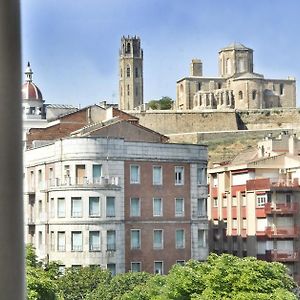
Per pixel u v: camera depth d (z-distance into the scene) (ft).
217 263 164.55
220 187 340.39
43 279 144.05
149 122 572.51
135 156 245.24
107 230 238.68
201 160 257.34
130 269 241.35
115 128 269.03
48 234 248.52
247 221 316.19
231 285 161.07
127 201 243.19
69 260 238.27
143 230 244.63
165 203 249.34
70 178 241.35
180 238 251.19
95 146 240.53
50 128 312.29
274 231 302.04
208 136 525.34
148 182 246.88
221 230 337.72
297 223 303.27
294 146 340.59
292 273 299.79
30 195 266.57
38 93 425.28
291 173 317.01
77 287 196.65
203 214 257.14
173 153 251.80
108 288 190.08
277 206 302.86
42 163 258.57
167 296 163.94
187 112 580.71
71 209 240.12
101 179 239.50
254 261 167.43
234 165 332.19
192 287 162.71
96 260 236.63
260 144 364.58
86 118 319.06
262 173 320.91
